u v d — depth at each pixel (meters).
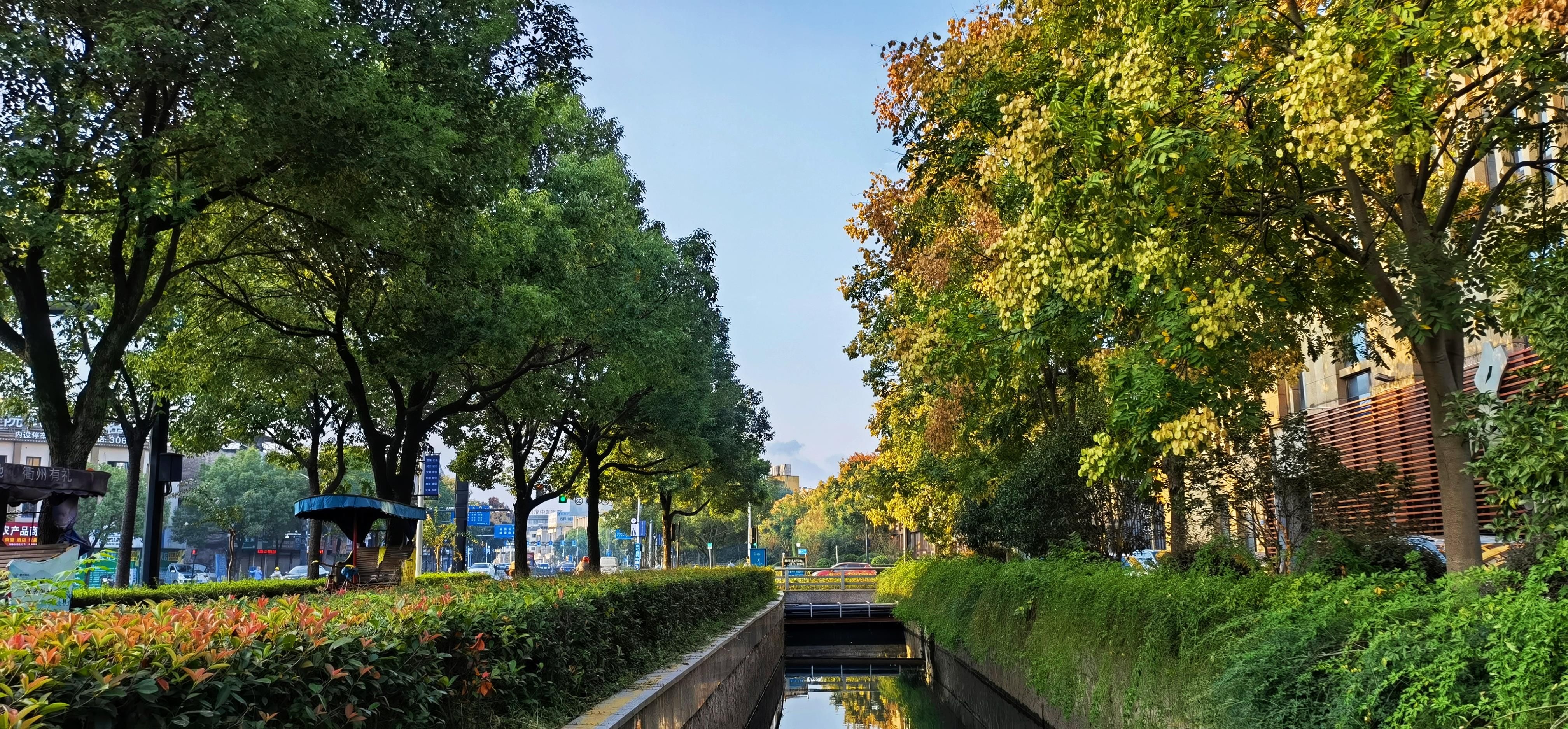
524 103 15.80
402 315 16.52
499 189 15.15
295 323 17.56
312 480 25.17
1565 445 6.32
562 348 21.19
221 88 10.71
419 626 6.18
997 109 12.12
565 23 16.20
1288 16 8.89
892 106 15.02
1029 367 12.09
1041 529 17.52
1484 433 7.34
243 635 4.48
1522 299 6.97
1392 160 8.51
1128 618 10.33
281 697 4.61
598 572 24.39
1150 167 7.97
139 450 23.22
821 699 24.88
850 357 21.53
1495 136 8.87
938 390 19.78
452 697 6.79
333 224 13.65
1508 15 7.21
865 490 42.75
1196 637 8.66
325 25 12.00
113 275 12.94
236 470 63.97
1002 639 16.42
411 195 13.38
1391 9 7.34
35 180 10.61
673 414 28.14
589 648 10.31
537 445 30.94
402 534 18.33
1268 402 24.39
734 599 23.70
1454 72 8.51
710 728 14.66
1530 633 4.72
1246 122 8.68
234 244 15.41
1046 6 11.16
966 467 22.41
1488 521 14.45
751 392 40.31
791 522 116.62
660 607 14.51
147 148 10.96
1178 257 8.58
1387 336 18.77
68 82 10.63
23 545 11.20
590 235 20.03
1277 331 11.12
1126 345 11.78
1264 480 13.28
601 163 20.70
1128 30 9.09
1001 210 12.80
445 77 14.31
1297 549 11.87
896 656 35.84
